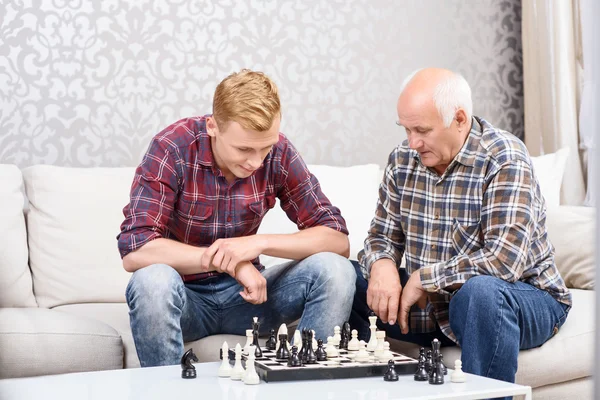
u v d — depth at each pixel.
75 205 2.16
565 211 2.32
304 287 1.67
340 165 2.87
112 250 2.15
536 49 3.09
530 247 1.73
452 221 1.74
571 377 1.78
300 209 1.84
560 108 3.01
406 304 1.67
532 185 1.69
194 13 2.61
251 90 1.49
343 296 1.63
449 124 1.67
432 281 1.64
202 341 1.76
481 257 1.63
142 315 1.51
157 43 2.56
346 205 2.40
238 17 2.68
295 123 2.78
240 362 1.23
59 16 2.43
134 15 2.53
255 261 1.83
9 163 2.38
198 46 2.62
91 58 2.47
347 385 1.16
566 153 2.64
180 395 1.08
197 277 1.77
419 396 1.08
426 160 1.72
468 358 1.55
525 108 3.14
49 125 2.42
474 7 3.12
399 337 1.84
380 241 1.87
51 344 1.62
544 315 1.67
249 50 2.70
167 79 2.57
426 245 1.78
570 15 3.01
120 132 2.51
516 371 1.59
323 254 1.69
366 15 2.90
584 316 1.87
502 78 3.18
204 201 1.74
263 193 1.80
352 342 1.39
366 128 2.91
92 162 2.48
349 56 2.88
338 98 2.86
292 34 2.77
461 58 3.09
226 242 1.61
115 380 1.21
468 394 1.10
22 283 2.02
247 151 1.53
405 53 2.98
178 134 1.72
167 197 1.68
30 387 1.14
